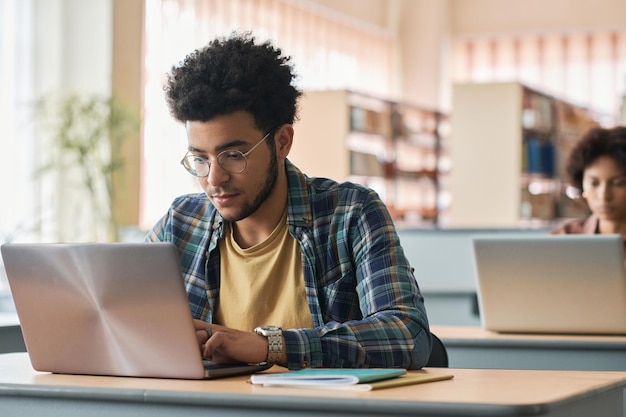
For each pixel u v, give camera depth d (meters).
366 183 9.23
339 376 1.71
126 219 7.32
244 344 1.90
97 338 1.93
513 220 9.06
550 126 10.00
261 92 2.03
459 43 12.41
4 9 6.77
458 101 9.23
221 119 2.00
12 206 6.75
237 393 1.62
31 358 2.02
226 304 2.22
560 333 3.12
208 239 2.25
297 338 1.94
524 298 3.12
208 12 8.31
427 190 10.87
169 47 7.74
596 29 11.86
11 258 1.97
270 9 9.50
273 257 2.20
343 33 11.02
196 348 1.83
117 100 6.98
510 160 9.08
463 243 7.38
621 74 11.79
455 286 7.40
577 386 1.80
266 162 2.07
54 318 1.96
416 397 1.58
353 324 2.00
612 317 3.01
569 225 3.83
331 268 2.18
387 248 2.15
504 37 12.23
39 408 1.79
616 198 3.68
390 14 12.04
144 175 7.50
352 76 11.20
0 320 3.43
